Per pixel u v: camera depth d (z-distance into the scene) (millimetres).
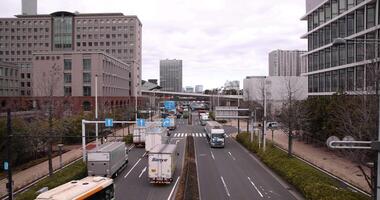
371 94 22359
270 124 63781
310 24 62062
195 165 36312
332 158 37531
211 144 50656
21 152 34844
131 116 74875
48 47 124938
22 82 111812
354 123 24438
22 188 26609
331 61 52375
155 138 43344
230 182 28641
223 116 51125
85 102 78562
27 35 126188
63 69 78688
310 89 61000
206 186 27250
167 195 24859
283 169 29938
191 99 159250
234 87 186125
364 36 43062
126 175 32125
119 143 34500
